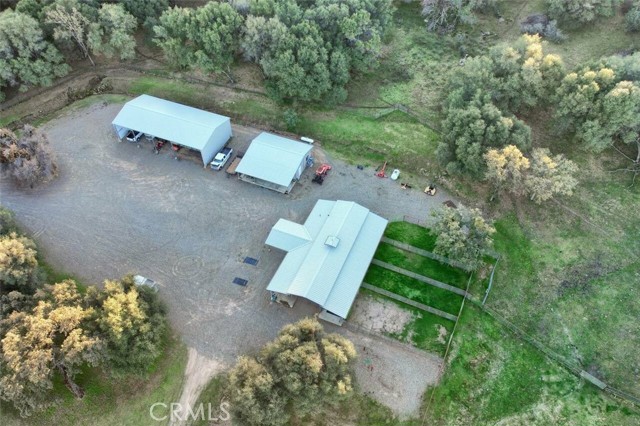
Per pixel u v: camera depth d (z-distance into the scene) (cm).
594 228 6569
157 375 5244
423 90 8256
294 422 4947
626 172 7100
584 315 5828
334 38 7794
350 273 5691
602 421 5078
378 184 7125
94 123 7825
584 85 6700
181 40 7950
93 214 6612
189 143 6975
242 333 5544
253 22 7400
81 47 8350
